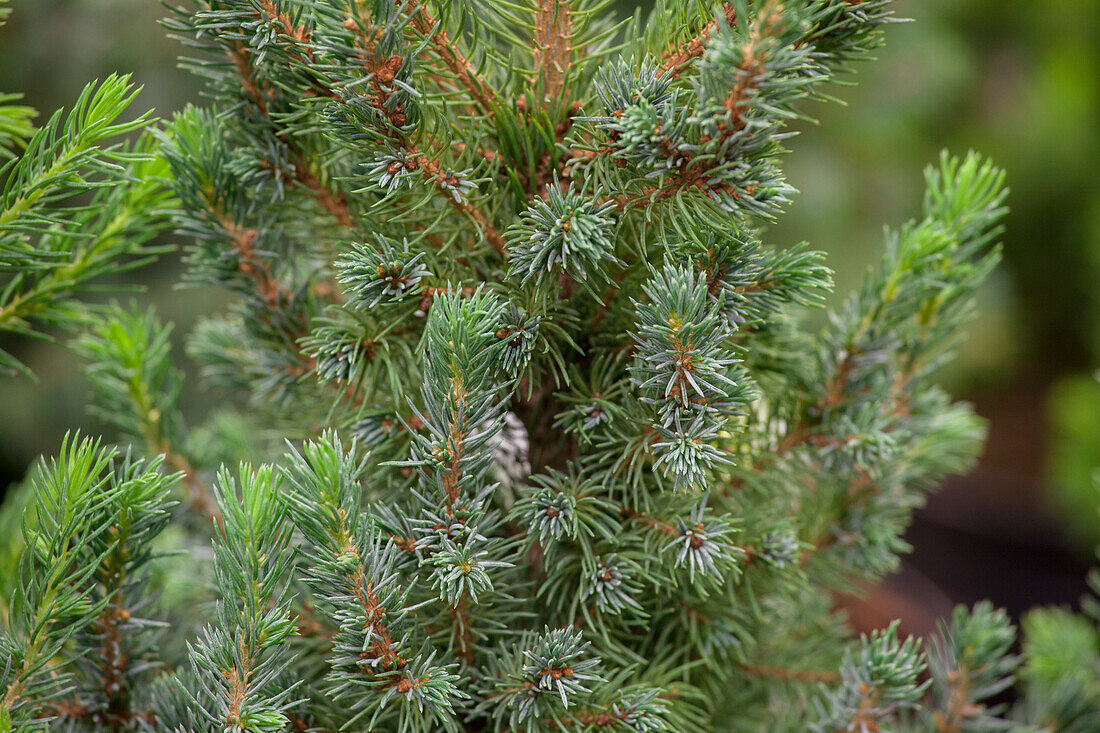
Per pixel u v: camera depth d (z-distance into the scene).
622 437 0.46
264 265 0.50
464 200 0.46
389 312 0.47
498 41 0.52
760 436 0.50
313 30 0.45
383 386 0.48
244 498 0.44
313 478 0.44
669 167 0.44
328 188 0.49
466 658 0.47
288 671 0.47
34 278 0.51
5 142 0.49
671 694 0.48
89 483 0.45
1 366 0.52
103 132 0.46
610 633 0.49
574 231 0.44
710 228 0.46
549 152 0.47
